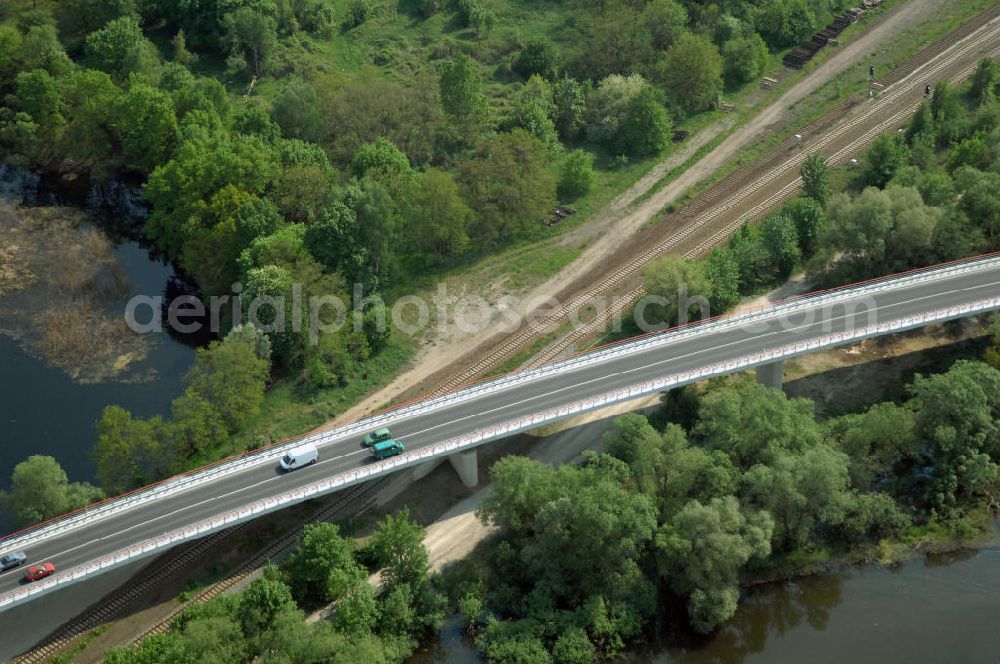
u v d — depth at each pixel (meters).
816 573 160.00
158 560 162.12
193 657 137.00
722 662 150.25
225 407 180.00
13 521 170.75
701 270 199.38
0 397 196.50
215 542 164.62
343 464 165.75
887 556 161.25
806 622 154.25
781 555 161.38
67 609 155.50
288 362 195.62
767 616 155.25
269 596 146.25
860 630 152.50
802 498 152.75
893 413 165.25
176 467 177.12
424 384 193.88
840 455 158.50
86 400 196.38
